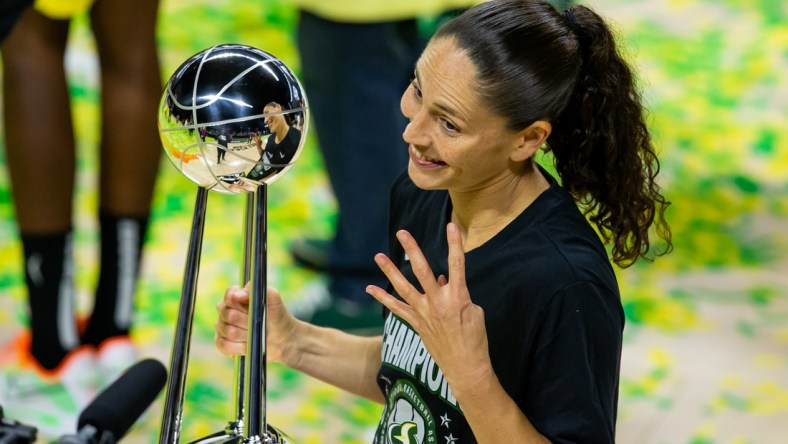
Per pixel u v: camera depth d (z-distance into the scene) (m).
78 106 12.59
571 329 3.31
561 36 3.38
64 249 7.86
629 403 8.23
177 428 2.78
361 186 9.19
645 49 16.05
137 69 7.77
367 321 9.30
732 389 8.45
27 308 8.87
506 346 3.43
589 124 3.55
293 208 11.16
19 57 7.52
